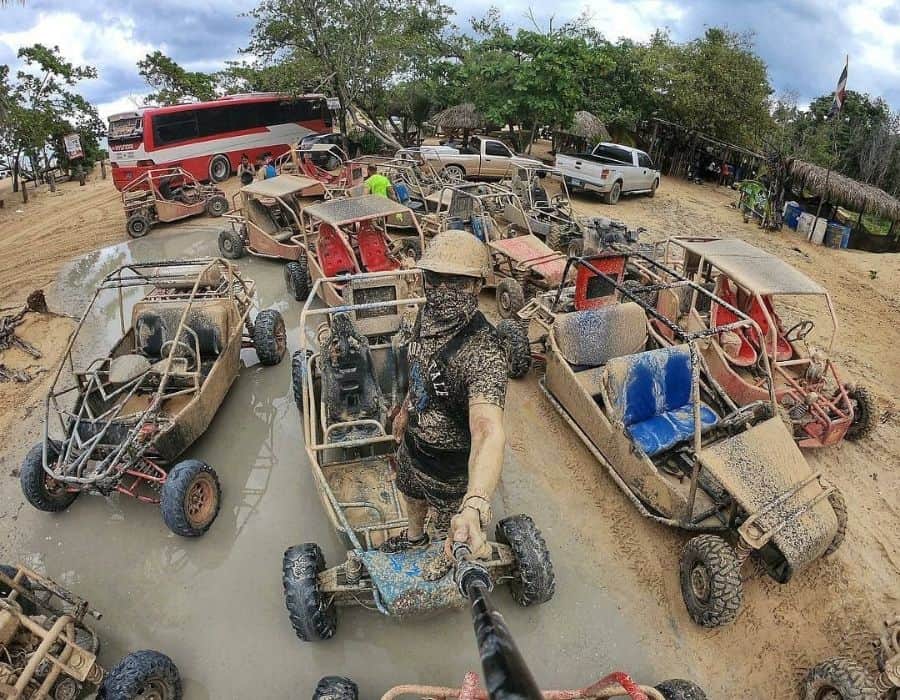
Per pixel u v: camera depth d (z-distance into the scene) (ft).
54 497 17.51
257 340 24.53
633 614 15.02
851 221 55.16
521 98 57.06
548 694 10.12
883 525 17.94
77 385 19.53
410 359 8.18
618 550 16.78
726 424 17.46
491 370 6.90
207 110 60.70
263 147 66.95
